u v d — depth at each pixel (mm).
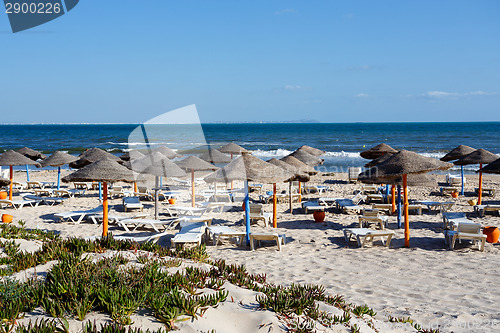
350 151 44281
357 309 4582
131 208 13312
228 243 8977
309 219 11859
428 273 6707
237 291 4496
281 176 7945
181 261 5512
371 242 8961
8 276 4629
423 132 83688
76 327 3395
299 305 4094
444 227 10562
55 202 14711
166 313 3627
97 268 4512
